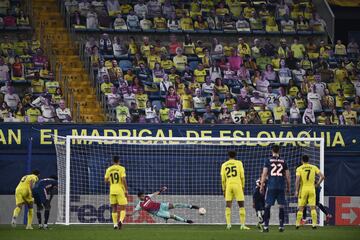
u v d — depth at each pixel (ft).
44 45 397.39
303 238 227.20
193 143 312.29
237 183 261.65
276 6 440.04
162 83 377.50
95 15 410.52
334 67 417.49
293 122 371.76
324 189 319.06
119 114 357.82
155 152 316.19
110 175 263.08
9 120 348.18
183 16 425.28
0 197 306.35
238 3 435.94
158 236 231.09
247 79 392.06
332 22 442.50
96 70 380.99
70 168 309.42
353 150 322.75
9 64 378.53
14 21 401.90
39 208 267.39
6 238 223.71
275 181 249.96
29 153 305.12
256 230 259.60
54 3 426.51
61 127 310.86
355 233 249.14
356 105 390.63
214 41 409.08
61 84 375.66
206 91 379.96
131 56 395.96
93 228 268.62
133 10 423.23
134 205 312.71
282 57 408.46
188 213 312.91
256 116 359.25
